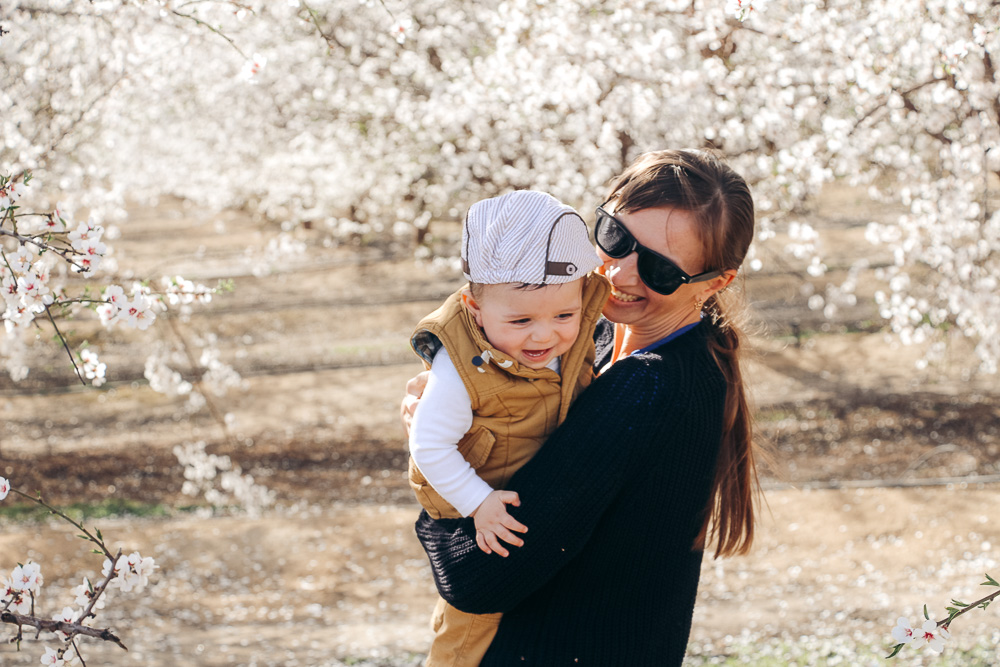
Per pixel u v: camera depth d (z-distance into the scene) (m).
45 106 6.28
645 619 1.38
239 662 6.66
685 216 1.38
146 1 3.14
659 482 1.34
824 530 9.21
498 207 1.37
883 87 6.33
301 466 12.19
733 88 7.59
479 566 1.34
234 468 12.13
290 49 9.58
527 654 1.38
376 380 15.49
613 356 1.62
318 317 18.92
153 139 13.66
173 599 8.48
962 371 13.82
